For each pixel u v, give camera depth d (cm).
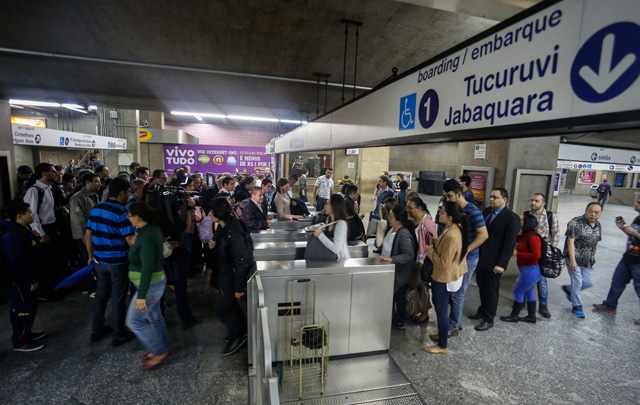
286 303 284
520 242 382
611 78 94
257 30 359
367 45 393
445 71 168
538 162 537
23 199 400
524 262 378
